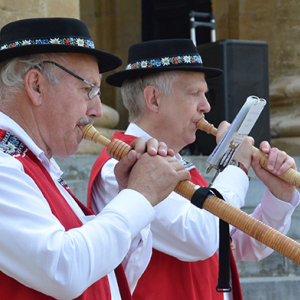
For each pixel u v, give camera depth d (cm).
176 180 436
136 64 627
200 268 603
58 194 436
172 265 584
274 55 1653
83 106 446
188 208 570
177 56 618
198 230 560
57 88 434
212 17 1499
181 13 2227
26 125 434
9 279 388
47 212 384
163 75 614
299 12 1631
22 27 438
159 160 438
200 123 621
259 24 1686
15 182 381
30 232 366
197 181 661
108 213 404
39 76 431
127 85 643
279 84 1614
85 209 488
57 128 437
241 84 1333
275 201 612
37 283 369
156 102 618
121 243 395
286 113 1608
